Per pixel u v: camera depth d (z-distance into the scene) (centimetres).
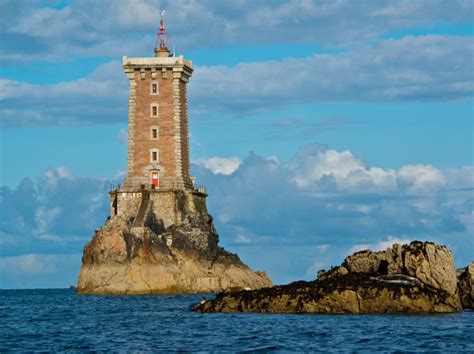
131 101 19375
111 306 14688
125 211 18962
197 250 18538
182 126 19562
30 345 9275
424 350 8569
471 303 12125
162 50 19775
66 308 14725
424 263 11825
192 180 19975
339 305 11550
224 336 9656
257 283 18988
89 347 9050
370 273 12262
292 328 10144
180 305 14525
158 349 8831
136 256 17988
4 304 17350
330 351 8550
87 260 18450
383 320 10750
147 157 19275
